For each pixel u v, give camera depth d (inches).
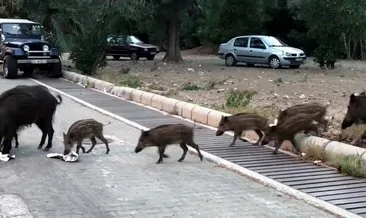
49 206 276.7
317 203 283.0
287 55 1168.2
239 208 277.7
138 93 653.3
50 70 934.4
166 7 1232.2
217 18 1738.4
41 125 405.4
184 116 549.0
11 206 275.1
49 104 401.4
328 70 1127.6
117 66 1177.4
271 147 419.8
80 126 380.5
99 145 423.2
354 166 337.7
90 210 271.7
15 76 899.4
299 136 400.8
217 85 831.1
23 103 380.8
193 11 1330.0
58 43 998.4
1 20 959.0
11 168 350.9
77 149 385.7
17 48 882.8
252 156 390.0
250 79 930.1
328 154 371.6
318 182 325.1
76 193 299.9
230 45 1267.2
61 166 358.6
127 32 1158.3
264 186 318.0
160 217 262.7
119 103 639.8
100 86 772.0
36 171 344.8
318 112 419.5
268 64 1195.9
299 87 805.9
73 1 970.1
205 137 454.3
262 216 266.2
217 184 320.8
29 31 944.3
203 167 361.7
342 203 285.7
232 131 431.8
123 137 454.0
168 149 414.9
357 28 1143.6
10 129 374.0
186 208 276.4
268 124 420.5
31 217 260.2
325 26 1131.9
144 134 370.3
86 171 346.9
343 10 1102.4
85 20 959.0
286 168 357.7
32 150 403.9
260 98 674.2
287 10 1728.6
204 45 1879.9
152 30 1309.1
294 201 290.7
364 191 307.7
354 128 434.9
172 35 1315.2
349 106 429.7
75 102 651.5
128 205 280.2
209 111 515.8
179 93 717.3
